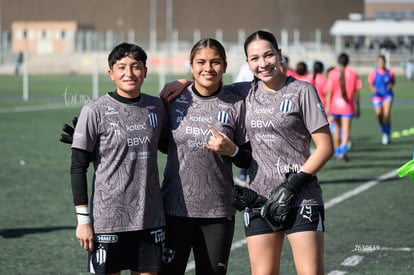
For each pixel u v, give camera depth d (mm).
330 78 16906
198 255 6055
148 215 5730
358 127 25562
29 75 68750
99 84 50312
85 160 5684
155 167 5797
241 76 13391
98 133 5656
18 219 10594
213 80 5863
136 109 5719
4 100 36406
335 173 14984
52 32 89500
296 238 5727
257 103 5879
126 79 5641
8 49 91500
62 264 8281
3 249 8938
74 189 5656
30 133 22188
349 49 75250
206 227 5996
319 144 5766
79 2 98688
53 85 49812
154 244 5773
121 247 5719
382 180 14031
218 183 5980
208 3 99750
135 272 5805
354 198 12180
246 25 101375
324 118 5781
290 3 101938
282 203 5609
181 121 5934
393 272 7902
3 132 22359
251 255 5910
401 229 9898
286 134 5816
